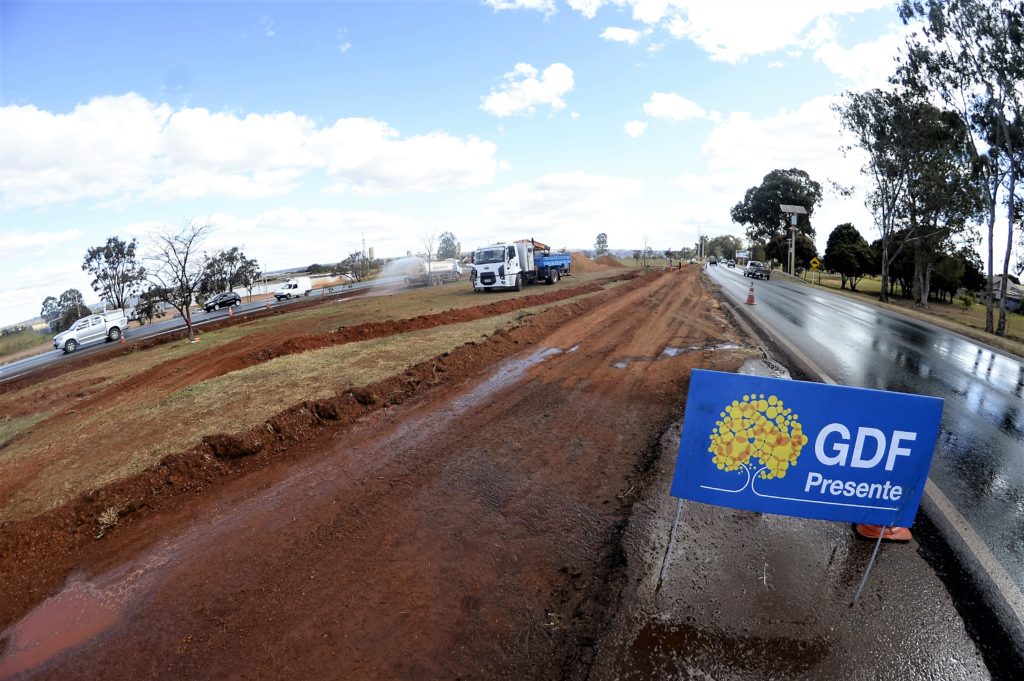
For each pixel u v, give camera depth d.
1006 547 4.51
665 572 4.17
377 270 72.12
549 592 4.12
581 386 9.91
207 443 6.90
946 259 44.50
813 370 11.06
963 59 29.22
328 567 4.52
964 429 7.59
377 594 4.14
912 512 4.02
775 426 4.05
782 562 4.29
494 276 31.70
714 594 3.92
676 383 9.91
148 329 32.09
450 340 13.62
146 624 3.98
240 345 17.72
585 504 5.47
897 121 40.19
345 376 10.17
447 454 6.80
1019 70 25.64
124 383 14.10
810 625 3.61
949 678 3.19
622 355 12.67
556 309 20.20
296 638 3.72
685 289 33.38
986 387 10.11
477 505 5.48
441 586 4.21
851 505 4.07
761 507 4.17
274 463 6.83
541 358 12.48
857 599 3.85
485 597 4.07
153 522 5.58
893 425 3.96
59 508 5.70
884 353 13.42
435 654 3.53
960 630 3.55
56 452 7.62
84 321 28.25
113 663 3.62
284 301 43.59
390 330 17.34
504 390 9.73
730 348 13.02
